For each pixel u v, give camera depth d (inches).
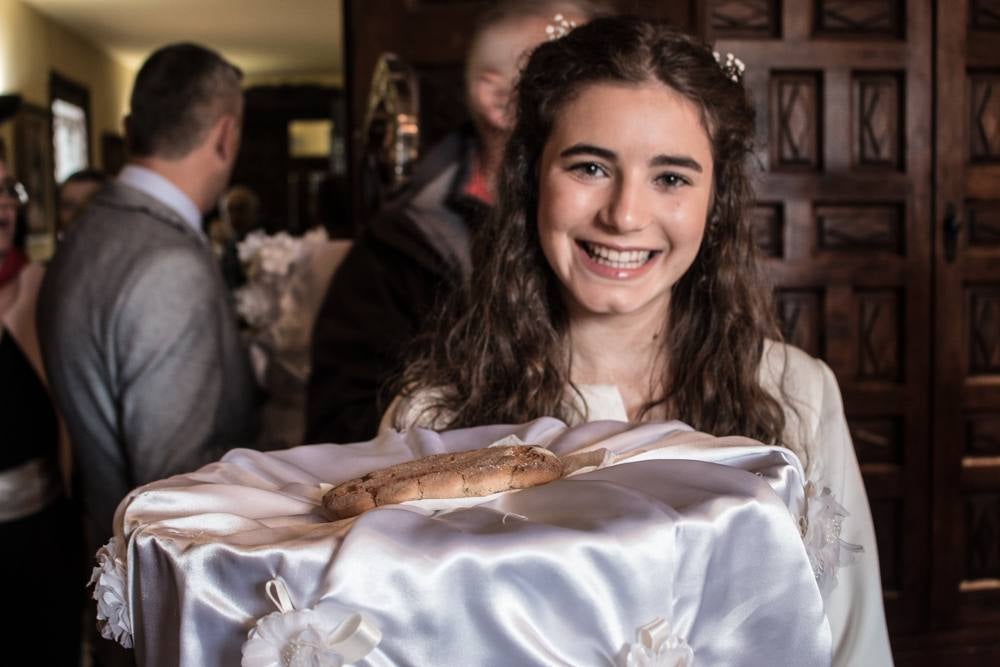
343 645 24.9
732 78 46.1
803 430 47.1
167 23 344.2
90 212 75.4
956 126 114.7
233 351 77.3
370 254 69.4
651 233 41.4
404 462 33.5
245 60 432.1
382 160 83.5
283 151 456.4
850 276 114.7
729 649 28.8
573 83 41.8
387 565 25.8
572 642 26.9
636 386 47.3
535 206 46.8
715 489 29.7
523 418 45.8
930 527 117.9
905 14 113.1
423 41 106.7
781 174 112.9
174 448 70.6
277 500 31.0
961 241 116.3
